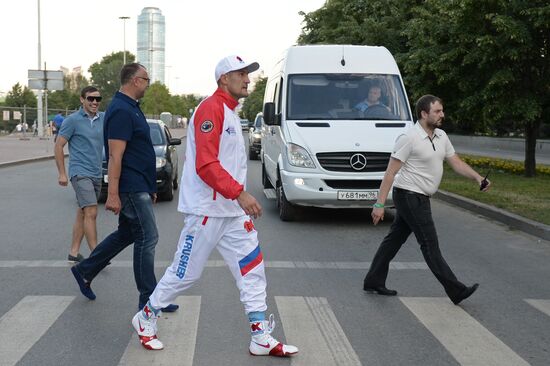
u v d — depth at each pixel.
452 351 4.78
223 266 7.42
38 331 5.09
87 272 5.82
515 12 16.17
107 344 4.80
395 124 10.78
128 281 6.69
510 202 12.30
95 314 5.55
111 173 5.17
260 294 4.57
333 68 11.55
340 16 31.17
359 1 28.97
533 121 17.61
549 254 8.52
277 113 11.45
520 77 17.14
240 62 4.36
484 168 21.47
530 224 9.99
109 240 5.75
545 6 15.66
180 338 4.95
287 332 5.14
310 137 10.31
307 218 11.23
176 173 16.00
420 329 5.29
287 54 11.85
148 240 5.27
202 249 4.50
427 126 5.90
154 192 5.41
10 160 23.95
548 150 31.59
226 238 4.52
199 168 4.23
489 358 4.64
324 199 10.10
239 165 4.47
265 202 13.32
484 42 15.90
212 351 4.68
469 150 34.81
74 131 7.14
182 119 102.88
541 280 7.11
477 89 17.73
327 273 7.25
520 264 7.92
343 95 11.23
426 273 7.31
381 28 24.94
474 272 7.47
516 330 5.33
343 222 10.86
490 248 8.88
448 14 17.06
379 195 6.02
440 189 14.81
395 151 5.93
